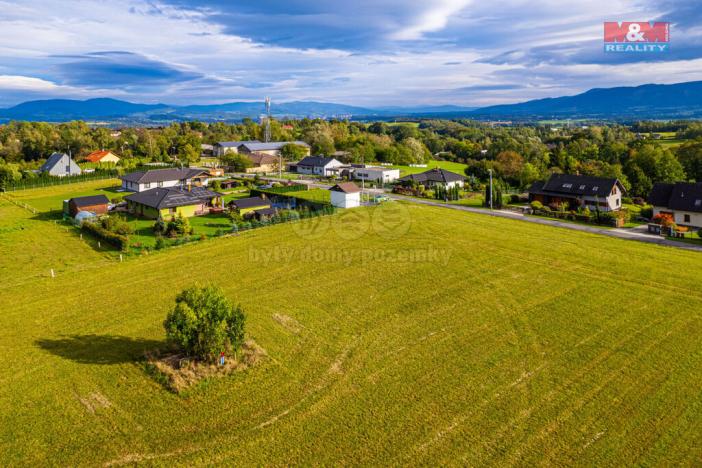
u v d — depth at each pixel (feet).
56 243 165.27
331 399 74.38
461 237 173.06
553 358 86.38
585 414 70.13
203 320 82.89
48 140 474.49
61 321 102.83
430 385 78.02
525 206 239.09
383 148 473.26
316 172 378.32
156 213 205.16
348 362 85.61
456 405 72.64
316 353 88.89
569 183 240.53
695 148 302.86
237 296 117.08
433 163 479.00
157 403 73.67
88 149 483.51
